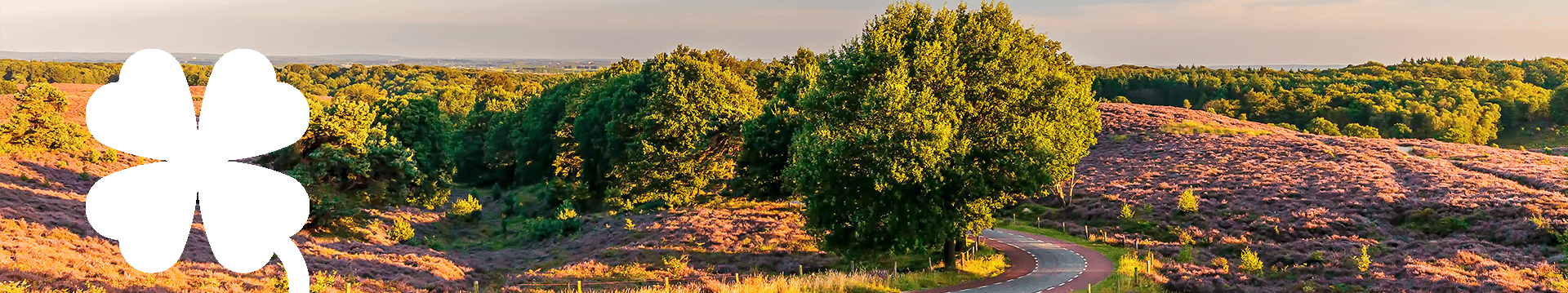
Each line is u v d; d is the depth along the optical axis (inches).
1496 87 6314.0
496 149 3646.7
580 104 2930.6
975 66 1325.0
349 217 1721.2
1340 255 1449.3
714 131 2288.4
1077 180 2571.4
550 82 7701.8
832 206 1318.9
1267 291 1215.6
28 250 965.2
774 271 1469.0
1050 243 1791.3
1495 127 5221.5
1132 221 1979.6
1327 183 2181.3
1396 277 1255.5
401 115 2600.9
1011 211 2271.2
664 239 1754.4
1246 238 1736.0
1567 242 1328.7
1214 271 1363.2
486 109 4761.3
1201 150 2856.8
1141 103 6771.7
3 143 2153.1
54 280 867.4
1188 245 1716.3
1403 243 1587.1
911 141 1213.1
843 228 1339.8
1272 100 5433.1
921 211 1231.5
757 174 1883.6
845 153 1267.2
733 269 1465.3
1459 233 1658.5
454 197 3053.6
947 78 1289.4
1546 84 7180.1
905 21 1437.0
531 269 1604.3
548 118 3221.0
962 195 1274.6
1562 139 4948.3
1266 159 2640.3
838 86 1390.3
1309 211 1879.9
